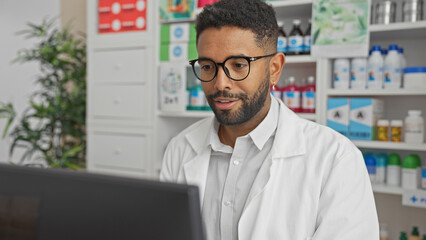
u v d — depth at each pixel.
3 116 2.61
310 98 1.88
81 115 2.64
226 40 0.75
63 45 2.62
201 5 2.08
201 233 0.37
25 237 0.42
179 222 0.36
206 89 0.82
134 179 0.38
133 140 2.34
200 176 0.97
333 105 1.82
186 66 2.15
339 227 0.80
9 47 3.52
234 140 0.95
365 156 1.84
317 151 0.90
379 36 1.88
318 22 1.81
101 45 2.40
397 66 1.71
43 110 2.57
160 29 2.22
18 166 0.43
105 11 2.37
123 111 2.36
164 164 1.13
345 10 1.75
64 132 2.65
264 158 0.92
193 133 1.06
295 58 1.89
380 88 1.76
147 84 2.26
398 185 1.77
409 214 1.94
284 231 0.83
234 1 0.79
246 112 0.81
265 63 0.81
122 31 2.33
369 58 1.78
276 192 0.87
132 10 2.28
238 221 0.89
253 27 0.76
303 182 0.86
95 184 0.39
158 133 2.27
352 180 0.84
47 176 0.41
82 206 0.39
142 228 0.37
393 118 1.95
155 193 0.36
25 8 3.56
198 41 0.80
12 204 0.42
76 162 2.74
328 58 1.83
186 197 0.35
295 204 0.85
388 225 2.00
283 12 2.04
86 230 0.39
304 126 0.97
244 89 0.78
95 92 2.45
